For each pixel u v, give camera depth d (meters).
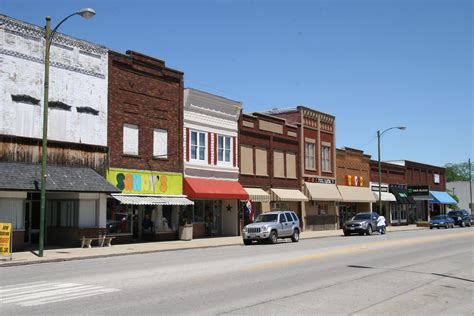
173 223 32.75
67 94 25.97
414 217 69.12
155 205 31.34
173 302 10.30
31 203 26.39
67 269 16.53
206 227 36.62
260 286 12.56
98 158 27.25
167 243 29.25
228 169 36.88
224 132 37.00
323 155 49.44
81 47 26.83
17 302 10.16
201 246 27.47
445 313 9.92
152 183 30.52
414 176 69.25
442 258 20.09
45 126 21.16
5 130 23.23
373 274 15.12
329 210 50.06
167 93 32.09
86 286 12.30
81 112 26.64
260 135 40.88
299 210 45.31
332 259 19.39
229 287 12.34
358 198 53.19
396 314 9.70
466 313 9.95
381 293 11.88
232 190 36.16
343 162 52.69
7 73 23.48
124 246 26.62
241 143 38.81
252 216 38.81
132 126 29.64
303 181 45.53
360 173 55.75
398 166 64.50
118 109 28.73
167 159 31.78
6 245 19.14
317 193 46.16
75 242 25.62
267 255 21.27
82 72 26.80
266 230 29.78
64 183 23.81
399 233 43.00
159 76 31.55
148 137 30.56
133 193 29.20
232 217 37.84
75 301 10.30
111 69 28.44
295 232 32.44
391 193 62.03
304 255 21.06
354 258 19.81
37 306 9.75
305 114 46.97
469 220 64.00
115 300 10.45
